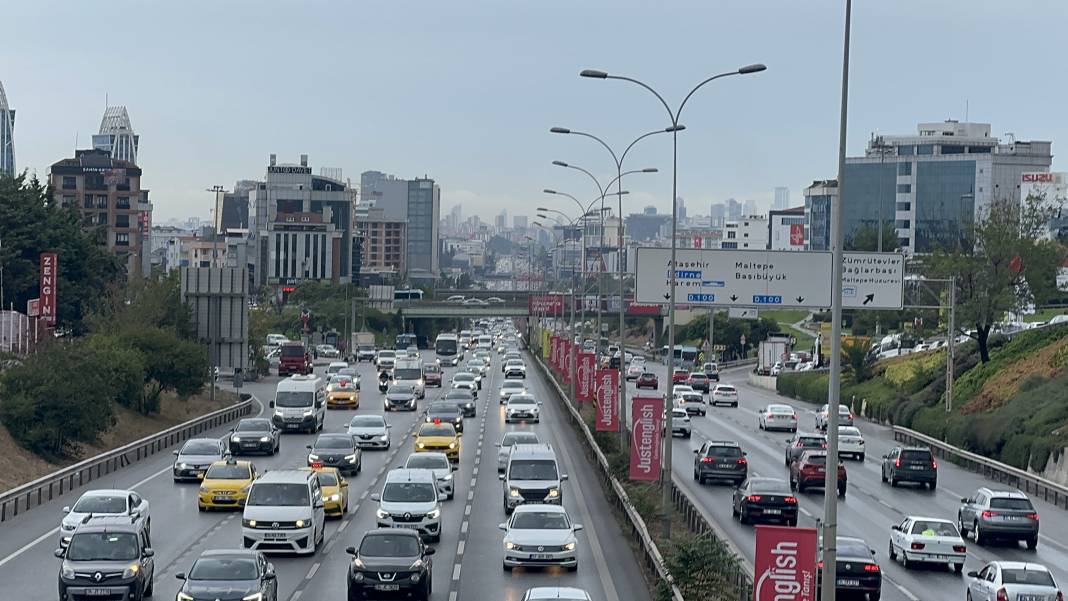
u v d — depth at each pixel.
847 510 49.00
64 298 105.69
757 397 120.44
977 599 30.14
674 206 45.03
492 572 33.38
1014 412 71.06
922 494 55.66
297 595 29.77
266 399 102.38
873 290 64.81
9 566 33.38
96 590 27.75
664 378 128.50
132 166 195.00
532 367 149.75
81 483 51.22
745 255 64.94
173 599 29.03
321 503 38.03
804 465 53.91
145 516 37.88
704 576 27.69
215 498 44.34
